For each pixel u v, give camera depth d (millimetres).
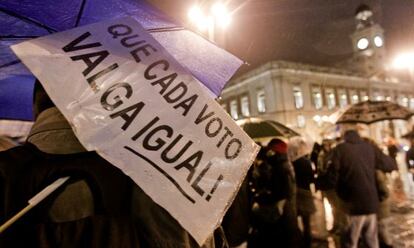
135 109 1020
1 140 1905
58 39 1037
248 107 35906
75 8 1223
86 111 952
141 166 943
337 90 36875
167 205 926
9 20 1216
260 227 4234
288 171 4141
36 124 1030
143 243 941
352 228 3725
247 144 1134
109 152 921
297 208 5043
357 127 5391
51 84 946
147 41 1174
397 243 5125
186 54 1382
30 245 859
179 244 930
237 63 1494
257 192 4293
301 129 32531
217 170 1049
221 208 1004
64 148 966
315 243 5195
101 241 881
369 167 3730
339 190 3824
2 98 1753
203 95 1146
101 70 1036
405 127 36156
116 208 933
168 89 1104
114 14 1288
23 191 916
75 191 906
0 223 891
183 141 1040
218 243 1238
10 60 1470
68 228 873
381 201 4141
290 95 32688
